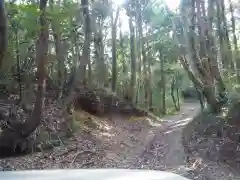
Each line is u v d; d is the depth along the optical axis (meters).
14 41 13.21
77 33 14.90
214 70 13.07
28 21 9.99
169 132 14.80
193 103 39.75
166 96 39.19
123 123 18.22
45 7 9.10
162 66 30.69
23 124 9.99
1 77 13.09
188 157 10.50
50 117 12.13
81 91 17.92
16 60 13.73
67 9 10.91
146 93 27.50
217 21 14.38
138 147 12.62
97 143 12.30
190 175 8.72
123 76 25.88
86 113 16.69
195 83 13.88
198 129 12.77
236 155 9.69
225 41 14.64
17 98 12.48
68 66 16.94
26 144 10.14
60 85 14.47
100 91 19.78
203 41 12.96
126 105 20.83
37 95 9.74
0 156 9.62
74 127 12.93
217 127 11.71
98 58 21.67
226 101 12.72
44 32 9.30
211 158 10.08
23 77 13.11
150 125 18.80
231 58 14.70
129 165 9.90
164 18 21.61
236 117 11.27
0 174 2.48
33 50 13.43
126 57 28.67
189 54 13.32
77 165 9.50
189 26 13.09
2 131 10.00
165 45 24.14
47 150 10.59
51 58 13.92
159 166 9.77
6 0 9.96
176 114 30.39
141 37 26.38
